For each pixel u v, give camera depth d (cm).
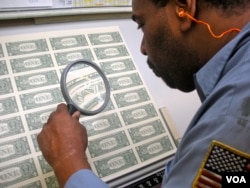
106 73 85
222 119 43
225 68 50
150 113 85
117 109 81
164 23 55
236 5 48
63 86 70
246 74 44
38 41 80
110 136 77
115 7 101
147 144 80
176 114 95
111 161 74
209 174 44
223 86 45
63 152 59
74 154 59
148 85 95
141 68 96
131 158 76
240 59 48
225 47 50
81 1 93
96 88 77
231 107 43
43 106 73
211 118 44
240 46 49
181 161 47
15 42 77
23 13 83
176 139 86
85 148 63
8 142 66
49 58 79
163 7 54
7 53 75
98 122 77
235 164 42
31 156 67
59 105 69
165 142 83
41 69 77
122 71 87
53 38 83
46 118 72
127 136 79
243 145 41
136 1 58
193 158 45
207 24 50
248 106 42
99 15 98
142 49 67
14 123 68
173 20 53
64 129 62
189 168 46
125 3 103
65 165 57
